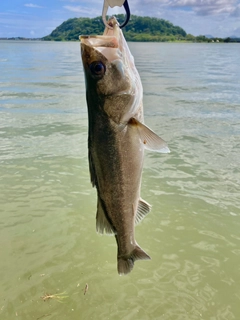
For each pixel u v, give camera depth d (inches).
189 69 182.7
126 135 17.9
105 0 17.1
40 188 42.4
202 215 36.9
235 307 26.4
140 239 33.4
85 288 28.0
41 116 75.0
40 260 30.9
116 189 18.6
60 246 32.6
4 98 95.6
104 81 17.2
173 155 51.9
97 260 31.0
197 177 45.0
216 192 41.4
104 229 19.7
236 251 31.9
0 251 31.8
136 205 19.4
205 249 32.2
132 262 19.9
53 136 61.3
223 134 61.5
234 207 38.3
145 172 46.3
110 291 27.8
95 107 17.9
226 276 29.1
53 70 179.0
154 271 29.8
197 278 29.0
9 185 43.0
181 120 70.6
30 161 50.0
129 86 17.4
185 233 34.3
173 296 27.3
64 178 45.0
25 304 26.7
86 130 65.0
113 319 25.5
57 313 26.0
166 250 32.1
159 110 79.6
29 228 35.0
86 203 39.4
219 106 84.5
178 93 103.6
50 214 37.3
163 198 40.1
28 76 149.0
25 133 62.7
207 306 26.5
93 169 18.9
